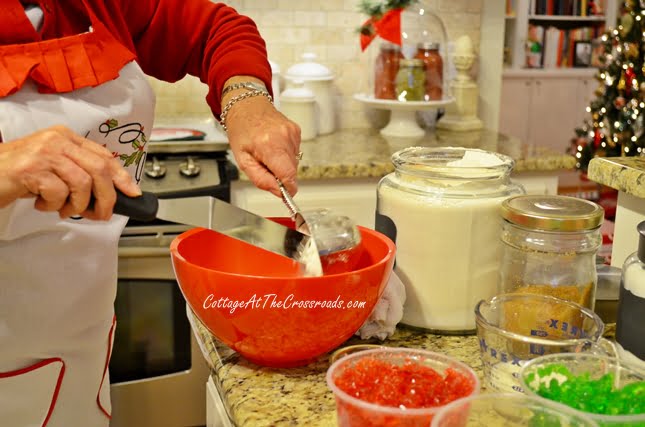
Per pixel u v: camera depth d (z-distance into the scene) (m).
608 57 4.00
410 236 1.01
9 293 1.20
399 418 0.63
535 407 0.62
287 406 0.80
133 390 2.09
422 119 3.05
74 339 1.29
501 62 3.08
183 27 1.36
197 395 2.14
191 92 2.79
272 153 1.04
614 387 0.69
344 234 0.90
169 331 2.08
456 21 3.05
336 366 0.70
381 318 0.97
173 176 2.17
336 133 2.89
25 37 1.10
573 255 0.90
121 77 1.21
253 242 0.86
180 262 0.89
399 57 2.72
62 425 1.33
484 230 0.98
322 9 2.87
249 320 0.85
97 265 1.27
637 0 3.32
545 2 5.34
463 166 1.03
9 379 1.23
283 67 2.91
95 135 1.19
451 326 1.01
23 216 1.14
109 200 0.76
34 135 0.77
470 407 0.63
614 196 4.70
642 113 3.42
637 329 0.84
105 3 1.21
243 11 2.81
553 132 5.39
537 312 0.86
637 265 0.85
